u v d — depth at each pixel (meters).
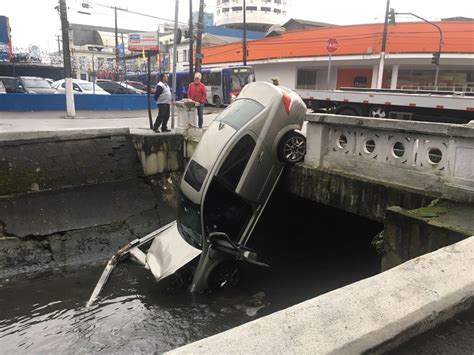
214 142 7.36
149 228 10.50
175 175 11.53
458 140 4.92
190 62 22.00
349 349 1.77
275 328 1.85
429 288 2.27
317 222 8.44
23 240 8.92
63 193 9.70
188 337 6.00
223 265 7.22
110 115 18.44
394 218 4.69
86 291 7.55
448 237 4.11
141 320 6.45
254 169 7.29
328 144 7.08
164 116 11.72
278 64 35.59
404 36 27.14
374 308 2.06
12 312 6.80
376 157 6.25
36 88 21.48
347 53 29.56
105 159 10.45
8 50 32.97
